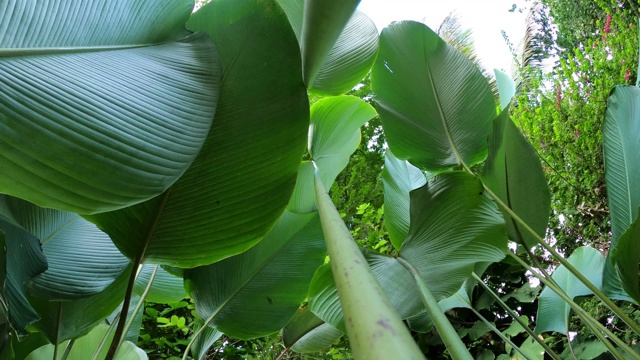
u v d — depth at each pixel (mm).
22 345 1166
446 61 1481
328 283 1373
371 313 335
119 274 1002
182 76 683
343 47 1239
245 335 1244
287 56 873
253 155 838
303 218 1338
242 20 893
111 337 1159
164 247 827
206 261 857
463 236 1340
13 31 490
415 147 1545
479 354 2457
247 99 850
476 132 1500
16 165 446
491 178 1397
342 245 438
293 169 858
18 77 456
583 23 5047
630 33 3676
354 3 529
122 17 680
